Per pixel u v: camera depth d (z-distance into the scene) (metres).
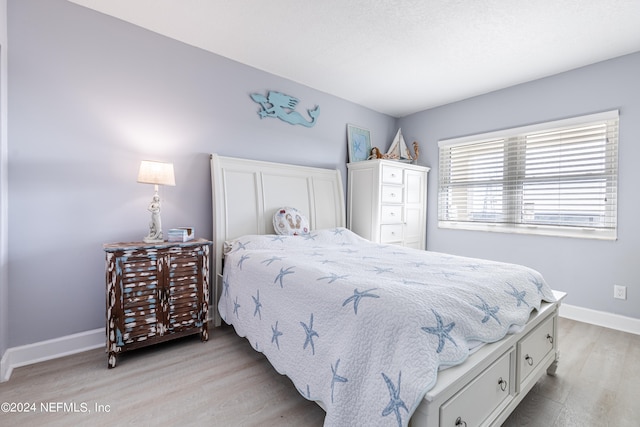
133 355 2.02
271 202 2.92
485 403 1.18
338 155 3.64
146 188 2.34
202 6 2.04
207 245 2.22
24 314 1.90
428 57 2.65
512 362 1.37
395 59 2.71
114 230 2.21
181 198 2.51
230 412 1.46
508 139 3.27
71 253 2.05
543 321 1.69
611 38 2.30
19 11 1.87
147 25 2.28
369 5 1.99
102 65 2.14
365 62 2.77
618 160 2.59
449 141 3.74
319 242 2.70
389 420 0.96
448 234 3.79
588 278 2.75
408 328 1.05
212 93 2.66
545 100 2.99
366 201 3.51
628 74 2.53
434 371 0.97
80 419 1.39
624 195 2.56
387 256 2.20
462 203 3.67
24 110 1.89
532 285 1.70
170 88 2.44
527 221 3.13
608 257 2.64
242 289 2.04
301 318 1.45
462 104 3.65
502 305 1.41
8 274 1.85
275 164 2.99
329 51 2.60
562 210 2.90
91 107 2.11
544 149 3.01
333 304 1.31
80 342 2.08
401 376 0.98
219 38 2.44
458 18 2.10
